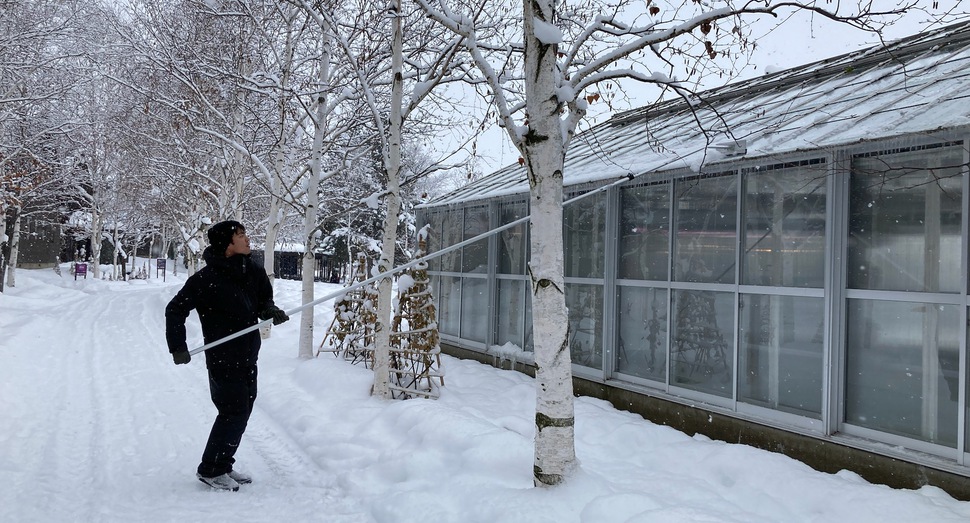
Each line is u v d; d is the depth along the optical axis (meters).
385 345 7.00
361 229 33.06
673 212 6.43
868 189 4.77
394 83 7.14
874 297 4.69
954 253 4.25
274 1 10.27
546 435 3.96
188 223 26.19
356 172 16.17
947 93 4.61
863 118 4.93
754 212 5.59
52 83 18.97
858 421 4.77
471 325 10.11
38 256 42.88
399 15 7.04
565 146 4.18
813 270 5.09
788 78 7.32
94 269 37.00
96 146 28.12
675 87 4.53
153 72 15.23
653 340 6.65
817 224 5.07
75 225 40.16
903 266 4.54
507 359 8.84
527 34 4.01
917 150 4.45
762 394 5.46
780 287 5.32
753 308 5.57
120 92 18.69
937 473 4.12
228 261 4.56
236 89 12.97
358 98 10.97
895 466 4.35
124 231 41.69
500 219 9.45
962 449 4.09
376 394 6.94
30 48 17.09
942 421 4.28
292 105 12.15
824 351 4.87
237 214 16.34
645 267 6.79
